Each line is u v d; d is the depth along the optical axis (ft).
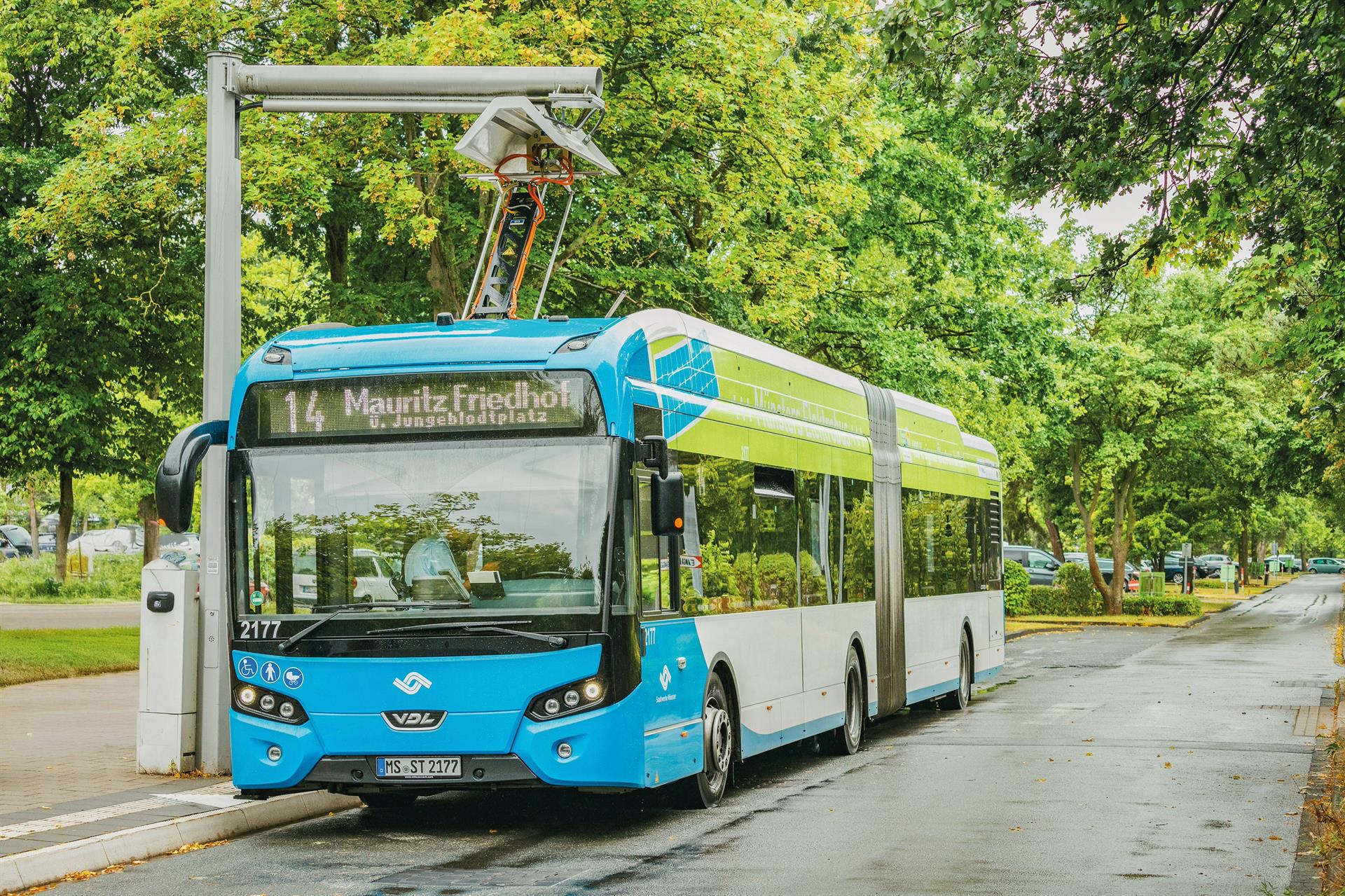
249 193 71.46
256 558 32.71
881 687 54.95
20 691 67.51
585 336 33.17
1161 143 38.65
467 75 41.63
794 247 80.64
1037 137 38.52
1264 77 37.76
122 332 104.12
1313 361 89.97
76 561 166.91
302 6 75.20
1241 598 245.24
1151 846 31.81
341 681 31.78
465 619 31.68
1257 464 170.40
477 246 79.41
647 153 78.18
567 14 68.33
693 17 75.31
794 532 45.91
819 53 66.80
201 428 33.09
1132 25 36.70
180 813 33.63
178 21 75.82
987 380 111.04
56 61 99.96
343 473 32.68
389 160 73.82
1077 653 112.27
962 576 69.82
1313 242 45.98
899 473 59.31
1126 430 168.66
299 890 27.30
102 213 77.77
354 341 33.37
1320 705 67.77
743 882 27.81
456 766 31.40
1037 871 28.96
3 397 102.32
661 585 34.71
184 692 40.57
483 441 32.53
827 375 51.11
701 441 38.09
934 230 111.96
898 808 37.55
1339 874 27.73
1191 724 59.67
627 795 39.22
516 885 27.55
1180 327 164.45
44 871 28.22
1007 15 37.73
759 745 41.63
